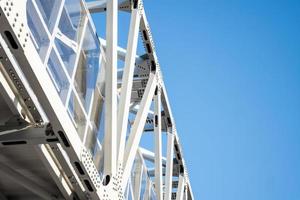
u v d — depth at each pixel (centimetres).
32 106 729
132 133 1098
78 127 910
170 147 1565
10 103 702
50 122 692
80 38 959
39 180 904
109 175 891
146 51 1332
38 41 773
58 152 778
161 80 1398
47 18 814
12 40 604
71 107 889
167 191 1442
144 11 1248
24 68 631
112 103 920
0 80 669
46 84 659
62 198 920
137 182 1493
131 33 1138
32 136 712
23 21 614
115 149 921
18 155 827
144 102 1205
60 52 871
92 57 1034
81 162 752
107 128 915
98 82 1067
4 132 717
